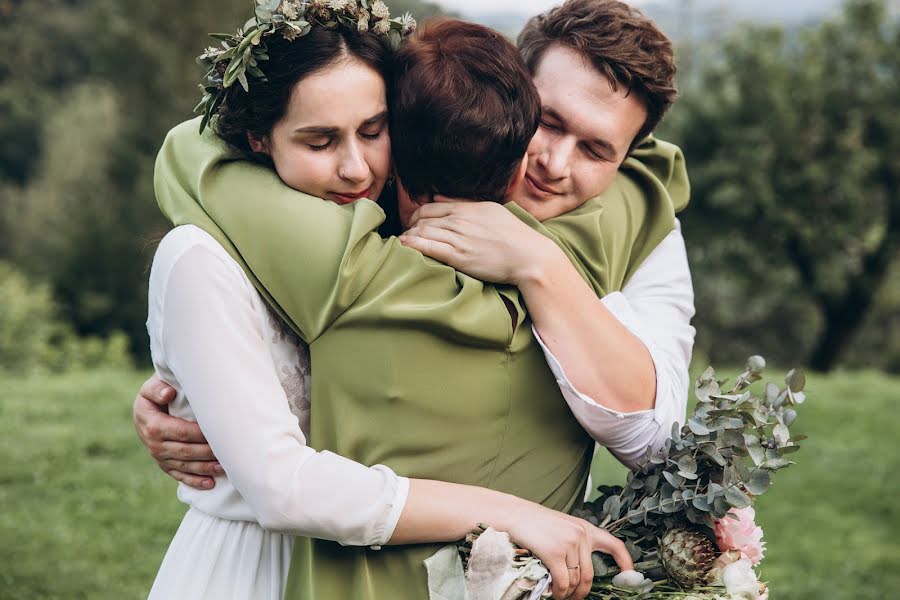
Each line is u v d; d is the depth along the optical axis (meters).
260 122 1.63
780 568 5.27
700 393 1.65
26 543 4.75
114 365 15.53
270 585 1.70
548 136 1.84
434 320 1.57
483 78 1.61
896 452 7.48
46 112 33.00
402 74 1.62
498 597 1.49
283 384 1.69
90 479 5.70
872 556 5.41
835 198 20.38
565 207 1.89
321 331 1.61
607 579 1.66
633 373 1.65
